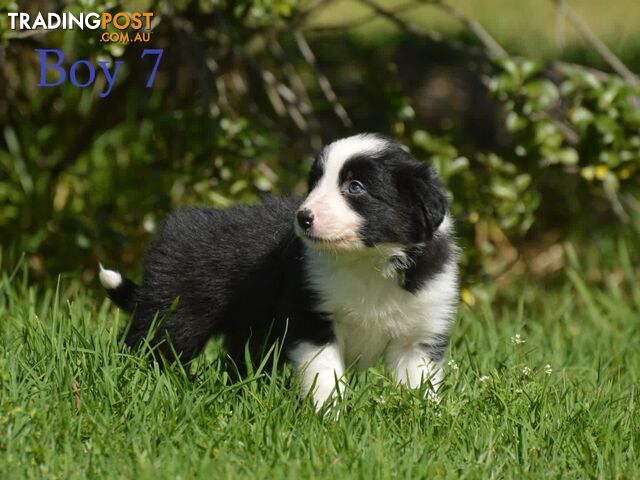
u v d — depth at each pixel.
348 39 17.11
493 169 10.55
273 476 5.60
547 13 21.00
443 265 7.09
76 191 11.68
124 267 10.87
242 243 7.49
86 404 6.33
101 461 5.70
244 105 11.81
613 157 10.23
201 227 7.71
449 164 10.27
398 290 6.97
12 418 6.02
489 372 7.39
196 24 10.62
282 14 10.17
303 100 11.92
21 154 11.71
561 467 6.10
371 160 6.70
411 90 16.02
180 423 6.21
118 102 11.21
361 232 6.64
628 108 10.19
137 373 6.68
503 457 6.14
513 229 10.93
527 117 10.23
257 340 7.45
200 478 5.51
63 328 7.23
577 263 11.96
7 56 11.30
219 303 7.46
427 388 6.80
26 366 6.67
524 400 6.92
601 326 10.39
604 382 7.73
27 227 11.19
